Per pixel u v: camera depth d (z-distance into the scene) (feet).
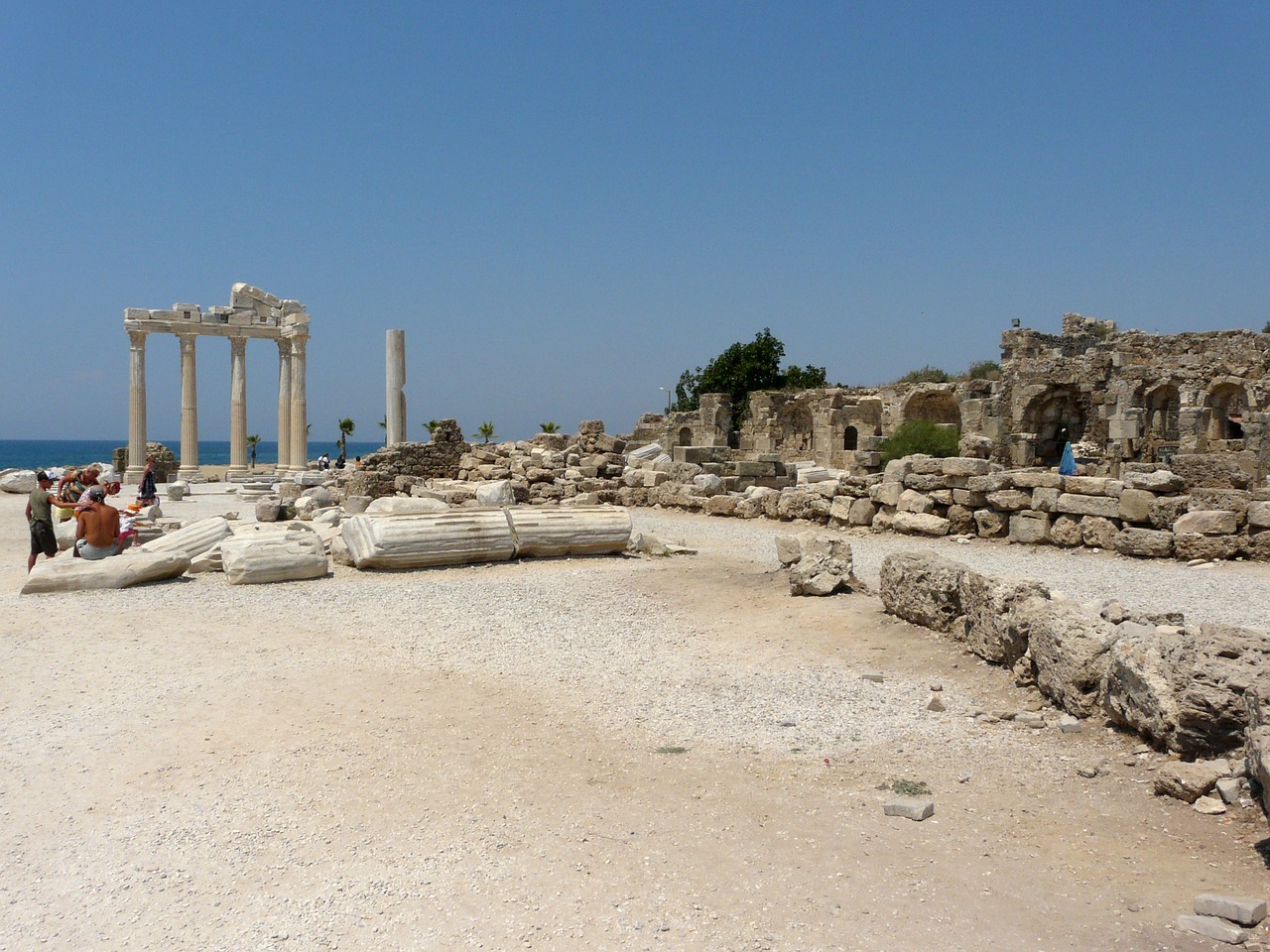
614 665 33.32
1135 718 23.40
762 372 250.37
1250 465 84.07
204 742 25.62
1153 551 51.65
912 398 164.35
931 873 17.52
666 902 16.83
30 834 20.17
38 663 33.71
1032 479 58.70
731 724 26.63
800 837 19.19
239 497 130.93
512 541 56.18
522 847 19.11
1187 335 171.12
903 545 59.77
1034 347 179.42
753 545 62.90
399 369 131.54
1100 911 15.97
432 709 28.32
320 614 42.04
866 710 27.40
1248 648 22.17
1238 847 17.92
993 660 30.66
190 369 183.11
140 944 15.97
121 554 50.72
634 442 126.72
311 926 16.39
